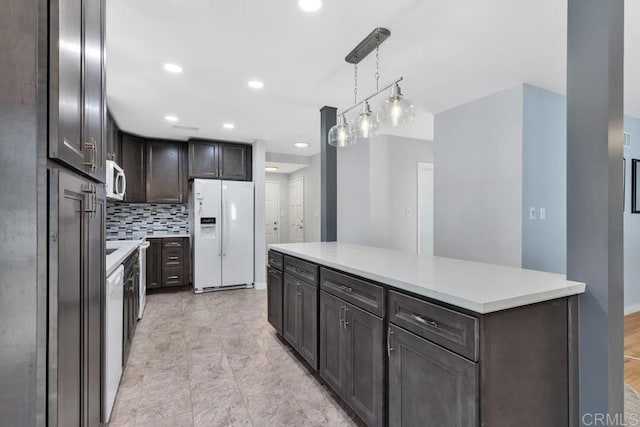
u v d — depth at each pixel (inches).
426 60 94.7
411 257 84.9
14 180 32.8
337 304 75.0
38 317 33.5
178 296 173.5
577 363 53.0
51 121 33.9
